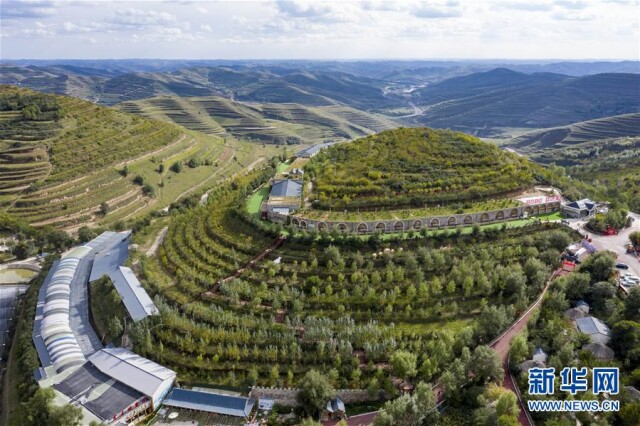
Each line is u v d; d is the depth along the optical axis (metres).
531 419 106.12
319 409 113.50
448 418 107.25
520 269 153.38
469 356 118.50
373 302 144.12
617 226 196.50
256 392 120.75
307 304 145.50
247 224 190.12
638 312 130.75
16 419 123.38
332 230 175.50
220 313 144.38
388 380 116.88
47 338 153.88
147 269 180.62
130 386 123.50
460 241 172.88
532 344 124.44
